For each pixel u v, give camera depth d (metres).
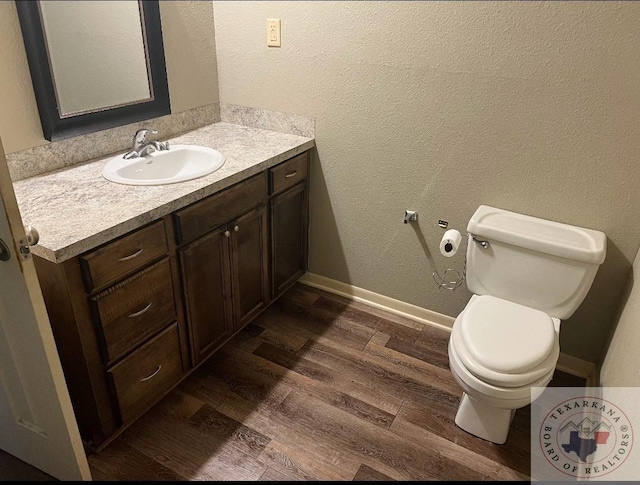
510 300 1.94
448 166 2.10
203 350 2.03
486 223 1.90
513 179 1.97
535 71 1.78
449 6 1.84
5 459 1.69
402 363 2.17
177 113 2.35
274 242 2.32
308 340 2.30
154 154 2.06
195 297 1.89
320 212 2.54
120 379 1.63
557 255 1.77
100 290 1.48
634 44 1.59
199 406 1.91
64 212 1.54
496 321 1.74
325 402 1.94
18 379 1.42
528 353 1.59
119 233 1.48
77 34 1.83
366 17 2.01
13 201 1.11
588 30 1.64
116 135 2.08
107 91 2.00
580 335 2.07
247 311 2.27
